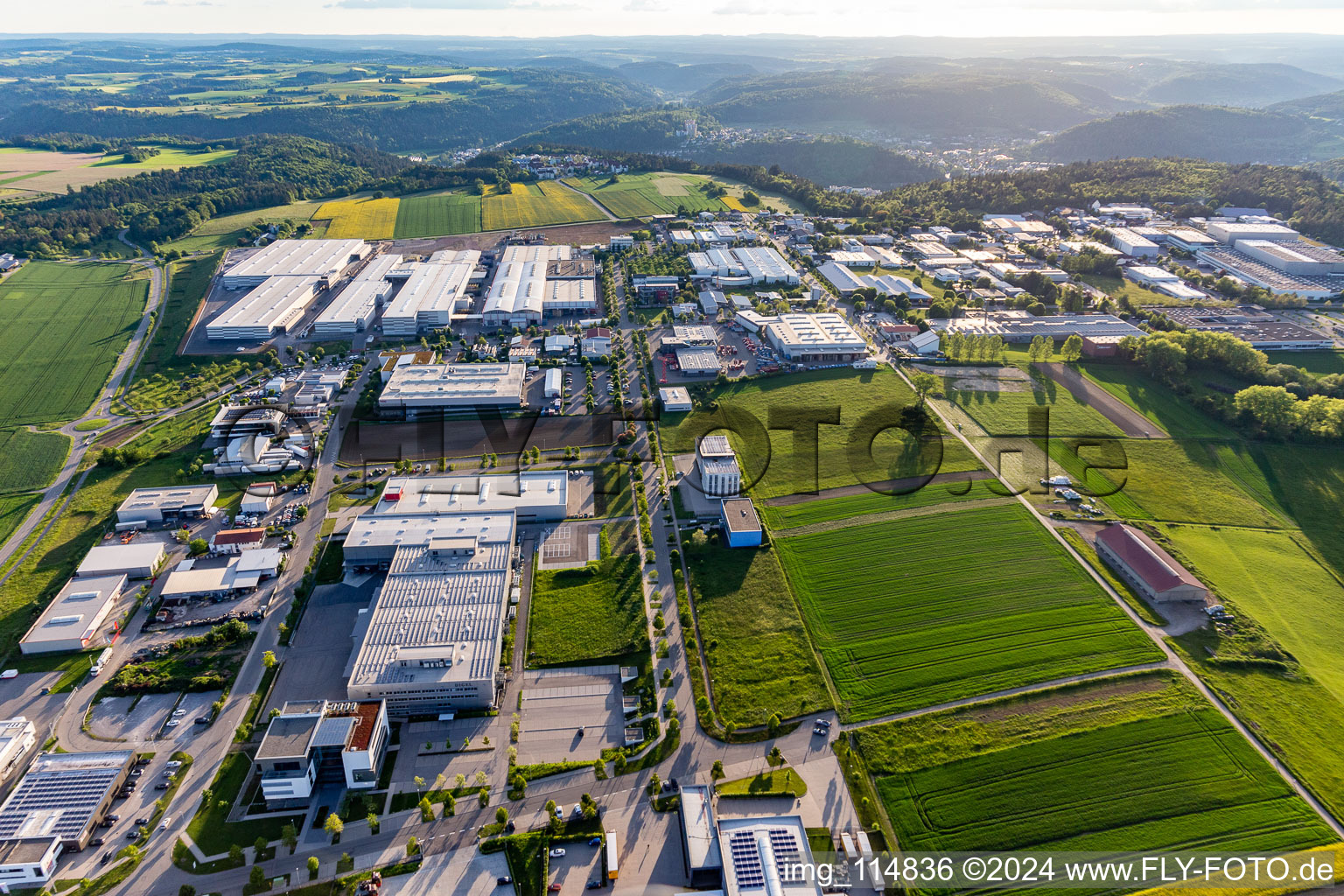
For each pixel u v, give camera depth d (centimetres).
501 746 13188
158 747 13075
